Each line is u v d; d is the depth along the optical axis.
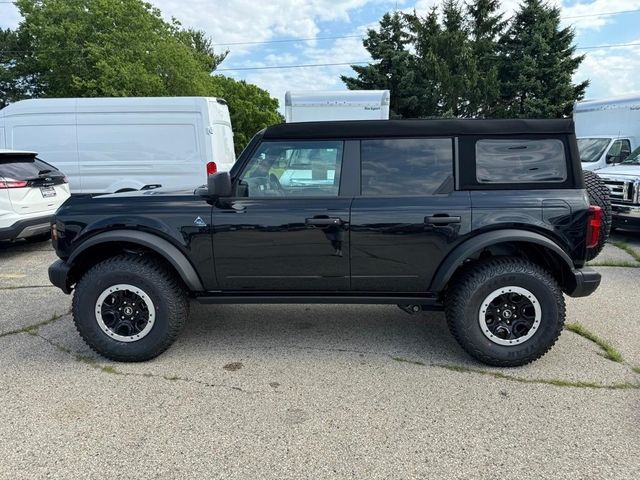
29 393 3.04
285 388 3.09
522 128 3.30
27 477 2.24
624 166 8.35
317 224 3.31
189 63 26.39
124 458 2.38
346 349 3.72
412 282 3.38
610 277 5.61
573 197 3.23
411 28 31.02
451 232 3.25
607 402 2.88
